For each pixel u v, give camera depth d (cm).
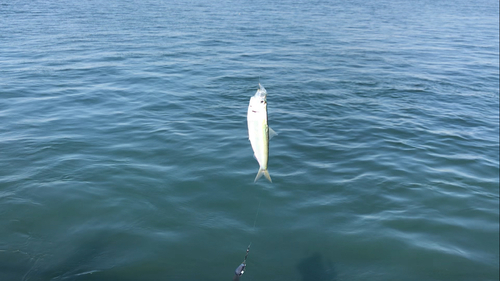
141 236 609
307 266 568
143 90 1280
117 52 1792
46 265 544
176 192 723
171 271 546
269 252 592
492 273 571
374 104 1265
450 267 578
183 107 1148
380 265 577
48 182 725
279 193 734
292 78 1518
